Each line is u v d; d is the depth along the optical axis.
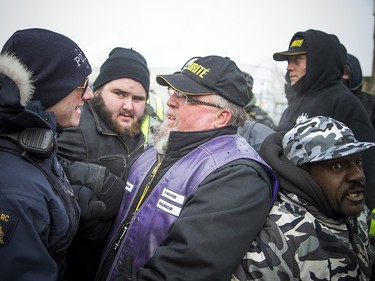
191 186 1.15
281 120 2.40
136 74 1.76
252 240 1.03
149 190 1.26
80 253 1.44
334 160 1.08
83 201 1.27
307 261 1.02
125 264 1.19
